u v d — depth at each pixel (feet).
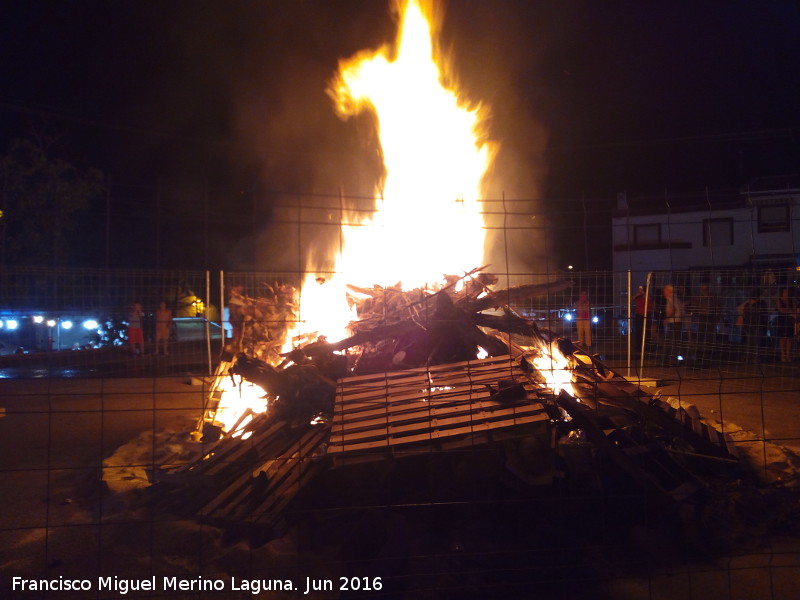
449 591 11.55
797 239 51.47
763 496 15.01
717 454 16.28
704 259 61.36
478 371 17.28
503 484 14.46
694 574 12.14
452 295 23.70
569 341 19.35
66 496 16.28
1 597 11.13
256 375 18.58
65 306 22.58
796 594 11.35
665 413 16.31
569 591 11.61
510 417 14.42
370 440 14.32
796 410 24.54
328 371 20.17
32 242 49.73
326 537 13.38
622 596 11.43
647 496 14.14
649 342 28.91
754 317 27.27
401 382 17.01
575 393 17.30
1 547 13.05
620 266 64.69
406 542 13.12
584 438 16.24
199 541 12.96
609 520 13.84
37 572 12.02
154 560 12.46
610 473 14.94
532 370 17.62
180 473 15.25
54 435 23.13
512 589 11.68
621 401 16.81
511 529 13.73
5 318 22.16
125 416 26.32
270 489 14.75
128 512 14.69
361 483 14.80
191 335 42.29
